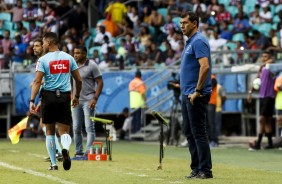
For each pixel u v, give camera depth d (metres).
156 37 84.62
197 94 32.28
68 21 90.44
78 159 44.94
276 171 38.25
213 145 61.53
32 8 91.62
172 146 61.75
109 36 87.19
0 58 82.62
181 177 33.97
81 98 45.50
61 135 36.00
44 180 32.44
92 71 45.44
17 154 50.09
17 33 87.94
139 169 38.44
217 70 68.44
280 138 60.34
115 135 71.69
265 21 81.56
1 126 82.88
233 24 81.75
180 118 62.69
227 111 72.75
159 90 74.44
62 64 36.06
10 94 79.56
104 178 33.47
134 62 79.50
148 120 76.38
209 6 84.44
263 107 58.34
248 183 31.75
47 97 35.88
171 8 86.81
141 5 90.00
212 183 31.42
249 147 58.84
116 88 76.56
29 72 79.44
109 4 90.75
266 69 58.38
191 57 32.81
